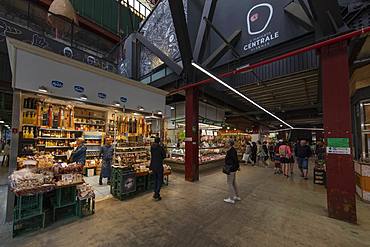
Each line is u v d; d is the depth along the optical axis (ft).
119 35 45.93
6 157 29.76
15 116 11.41
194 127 21.38
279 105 34.12
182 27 18.45
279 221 10.71
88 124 23.38
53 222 10.14
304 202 14.01
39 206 9.58
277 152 26.99
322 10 10.87
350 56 13.91
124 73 37.27
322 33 12.23
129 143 22.84
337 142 11.34
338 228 9.93
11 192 10.35
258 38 18.70
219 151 36.73
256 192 16.66
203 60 22.91
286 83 21.75
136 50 35.50
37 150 16.89
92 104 16.63
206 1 20.94
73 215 11.09
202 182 20.38
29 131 15.74
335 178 11.32
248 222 10.54
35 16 31.14
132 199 14.35
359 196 15.87
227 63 21.71
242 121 51.72
